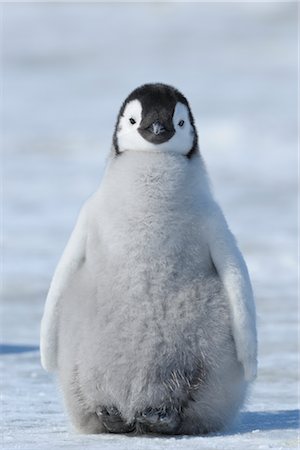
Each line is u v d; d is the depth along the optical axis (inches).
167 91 789.9
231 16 7839.6
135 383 747.4
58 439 724.7
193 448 669.9
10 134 4362.7
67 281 767.7
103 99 5398.6
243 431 773.9
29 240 2347.4
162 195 754.8
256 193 3034.0
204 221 760.3
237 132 4138.8
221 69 6141.7
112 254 746.8
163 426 757.3
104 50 7175.2
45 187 3208.7
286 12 7741.1
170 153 773.3
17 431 772.6
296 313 1572.3
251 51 6702.8
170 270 743.7
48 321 768.9
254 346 746.8
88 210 775.1
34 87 5876.0
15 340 1385.3
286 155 3718.0
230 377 757.3
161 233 746.8
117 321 738.8
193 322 742.5
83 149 3966.5
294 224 2527.1
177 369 746.2
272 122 4333.2
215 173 3420.3
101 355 743.1
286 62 6225.4
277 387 1029.8
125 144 783.7
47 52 7155.5
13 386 1033.5
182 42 7258.9
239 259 764.0
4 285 1862.7
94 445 688.4
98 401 761.0
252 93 5177.2
